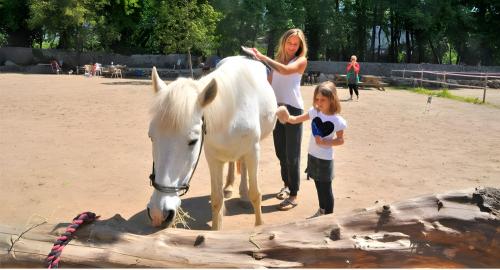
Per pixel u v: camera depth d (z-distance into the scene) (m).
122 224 2.83
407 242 2.69
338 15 38.00
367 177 6.49
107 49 38.12
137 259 2.52
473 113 13.96
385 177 6.49
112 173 6.53
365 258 2.66
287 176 5.54
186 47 25.81
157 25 27.23
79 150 7.95
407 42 40.59
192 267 2.51
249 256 2.62
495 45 38.94
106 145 8.40
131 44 42.84
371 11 40.88
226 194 5.64
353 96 19.64
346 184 6.13
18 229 2.69
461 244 2.69
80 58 35.84
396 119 12.49
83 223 2.70
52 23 32.75
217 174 4.02
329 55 44.59
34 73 32.59
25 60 35.06
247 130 3.91
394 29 41.47
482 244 2.67
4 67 33.28
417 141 9.27
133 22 39.44
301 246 2.64
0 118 11.16
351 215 2.80
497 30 38.09
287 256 2.64
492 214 2.66
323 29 37.59
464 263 2.72
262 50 42.19
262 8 35.06
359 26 40.75
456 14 35.44
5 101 14.70
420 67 34.38
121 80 27.17
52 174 6.39
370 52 45.00
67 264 2.52
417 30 39.53
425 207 2.77
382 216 2.76
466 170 6.87
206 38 26.95
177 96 2.90
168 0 25.66
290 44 4.81
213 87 3.03
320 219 2.80
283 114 4.30
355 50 42.84
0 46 39.25
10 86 20.58
